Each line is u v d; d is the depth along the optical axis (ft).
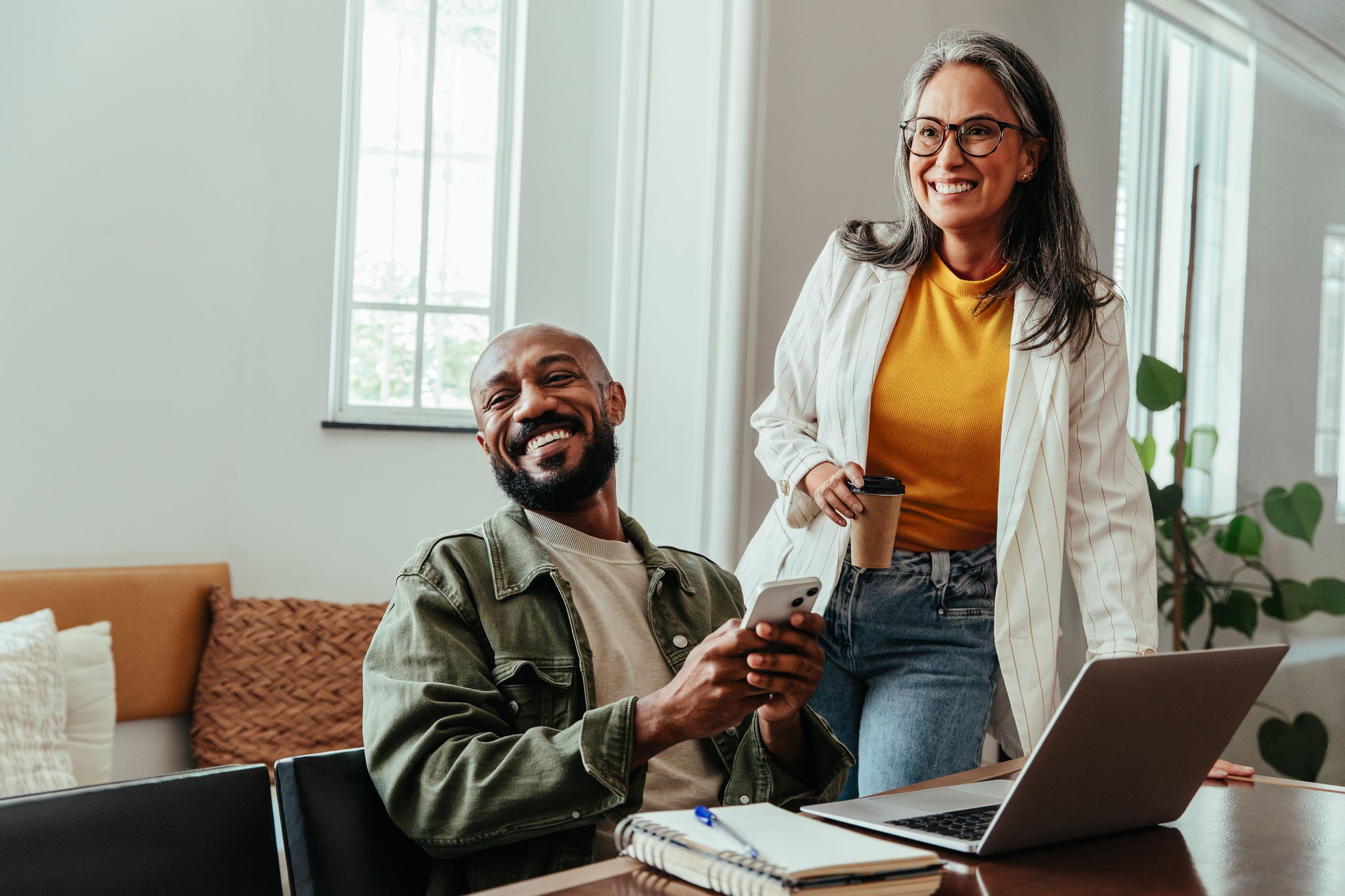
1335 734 9.93
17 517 9.15
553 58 11.04
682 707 3.56
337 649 9.68
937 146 5.73
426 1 11.05
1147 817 3.40
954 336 5.98
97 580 9.03
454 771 3.66
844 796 6.24
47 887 2.89
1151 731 3.16
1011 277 5.87
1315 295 10.10
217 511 10.03
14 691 7.54
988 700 5.87
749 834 2.80
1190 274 10.98
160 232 9.73
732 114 9.09
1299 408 10.18
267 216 10.23
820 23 9.55
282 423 10.30
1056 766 2.95
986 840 2.99
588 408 4.76
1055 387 5.77
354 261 10.90
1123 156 11.57
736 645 3.43
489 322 11.28
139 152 9.64
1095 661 2.86
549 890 2.66
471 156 11.20
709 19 9.27
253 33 10.14
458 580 4.25
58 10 9.30
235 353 10.11
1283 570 10.25
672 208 9.52
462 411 11.21
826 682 6.22
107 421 9.53
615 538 4.95
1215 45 10.80
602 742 3.59
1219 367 10.73
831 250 6.48
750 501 9.24
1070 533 5.87
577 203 11.12
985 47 5.66
